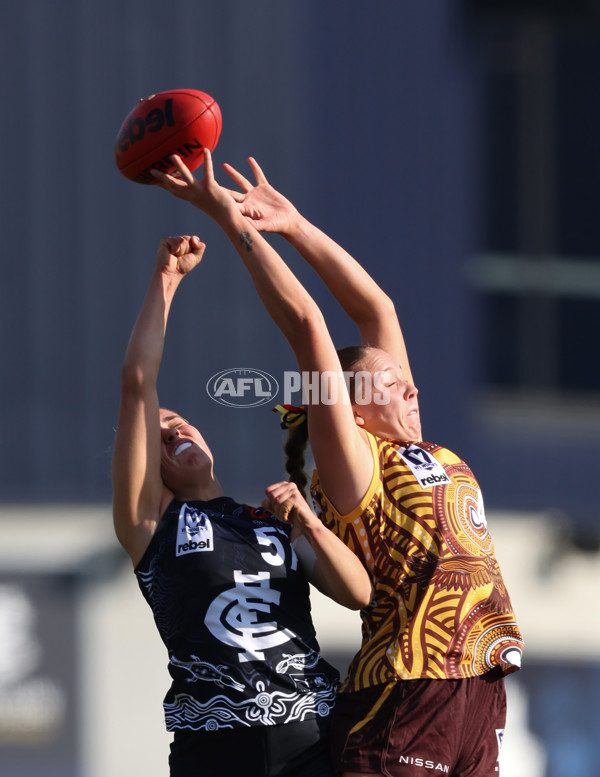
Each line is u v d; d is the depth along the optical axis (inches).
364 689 502.6
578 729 1421.0
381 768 491.5
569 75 1531.7
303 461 568.7
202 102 526.3
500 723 519.2
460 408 1424.7
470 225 1451.8
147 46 1360.7
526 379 1520.7
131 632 1332.4
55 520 1339.8
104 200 1354.6
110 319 1348.4
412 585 502.3
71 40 1354.6
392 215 1395.2
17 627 1320.1
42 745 1309.1
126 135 530.6
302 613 525.7
